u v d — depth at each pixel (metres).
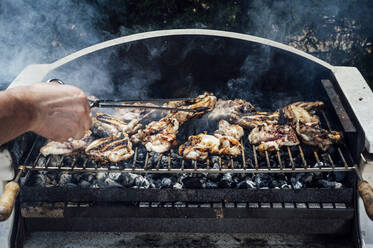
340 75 0.85
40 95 0.52
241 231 0.77
